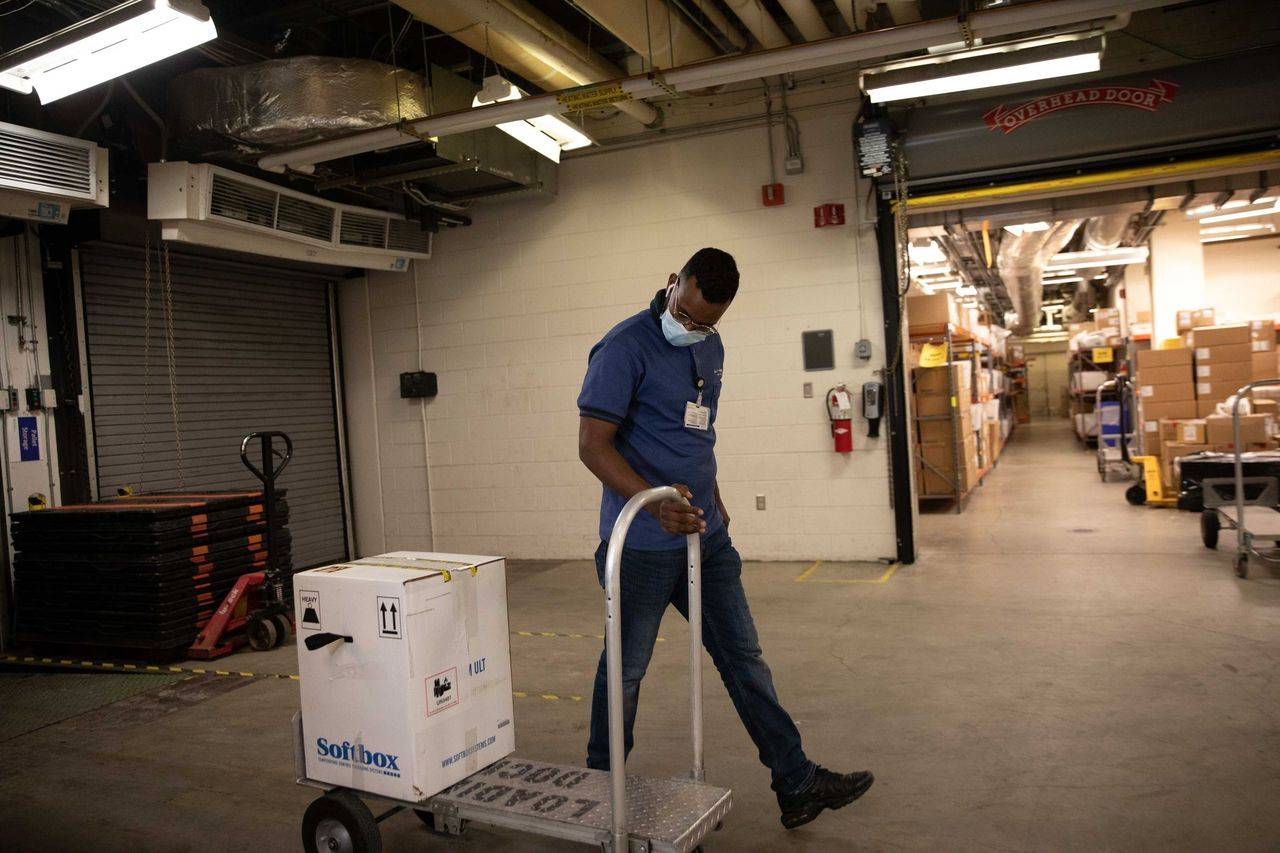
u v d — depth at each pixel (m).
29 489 5.19
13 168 4.28
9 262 5.12
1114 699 3.28
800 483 6.39
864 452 6.23
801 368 6.35
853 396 6.23
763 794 2.68
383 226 6.68
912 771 2.77
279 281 7.20
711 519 2.30
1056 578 5.37
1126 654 3.81
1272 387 7.83
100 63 3.62
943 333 8.63
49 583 4.83
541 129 5.18
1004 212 6.04
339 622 2.18
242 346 6.80
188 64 5.57
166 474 6.13
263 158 5.21
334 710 2.21
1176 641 3.95
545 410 7.12
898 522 6.14
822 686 3.64
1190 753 2.76
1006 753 2.86
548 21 5.18
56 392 5.40
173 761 3.24
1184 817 2.37
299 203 5.88
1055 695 3.36
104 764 3.25
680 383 2.18
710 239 6.53
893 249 6.04
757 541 6.52
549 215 6.99
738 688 2.37
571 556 7.12
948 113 5.51
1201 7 5.48
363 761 2.17
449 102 5.43
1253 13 5.39
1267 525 6.68
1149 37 5.58
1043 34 4.23
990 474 11.83
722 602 2.32
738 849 2.34
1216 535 5.88
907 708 3.32
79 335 5.51
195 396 6.38
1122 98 5.14
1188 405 8.33
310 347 7.50
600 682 2.28
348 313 7.79
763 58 4.17
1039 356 30.44
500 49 5.00
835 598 5.20
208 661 4.66
